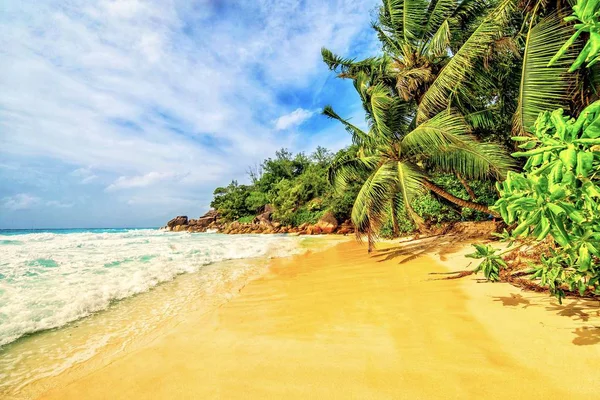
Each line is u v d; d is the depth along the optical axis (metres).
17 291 5.67
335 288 5.36
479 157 7.48
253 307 4.55
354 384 2.15
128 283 6.39
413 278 5.48
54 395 2.38
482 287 4.26
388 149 9.62
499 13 6.98
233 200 54.53
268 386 2.25
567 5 5.60
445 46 9.79
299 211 37.97
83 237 26.83
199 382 2.42
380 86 10.41
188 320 4.11
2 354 3.15
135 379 2.56
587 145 1.51
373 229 8.41
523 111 6.14
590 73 5.52
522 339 2.53
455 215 13.48
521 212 1.96
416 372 2.21
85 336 3.62
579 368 2.02
